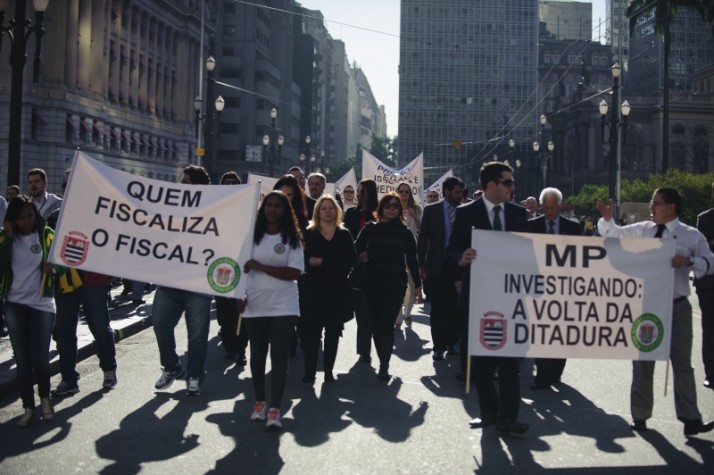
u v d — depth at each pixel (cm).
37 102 5259
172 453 625
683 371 695
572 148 10906
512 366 675
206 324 841
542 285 670
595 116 10406
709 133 10000
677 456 636
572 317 673
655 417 767
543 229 920
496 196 700
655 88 12275
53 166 5344
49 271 719
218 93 9769
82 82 5781
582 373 990
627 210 4297
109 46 6322
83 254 749
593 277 674
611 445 666
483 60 13338
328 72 17200
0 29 1565
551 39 14825
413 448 648
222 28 9856
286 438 673
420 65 13375
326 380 920
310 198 1170
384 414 767
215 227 747
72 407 774
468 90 13350
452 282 1052
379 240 933
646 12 4612
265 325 726
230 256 740
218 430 696
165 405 787
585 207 6675
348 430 703
